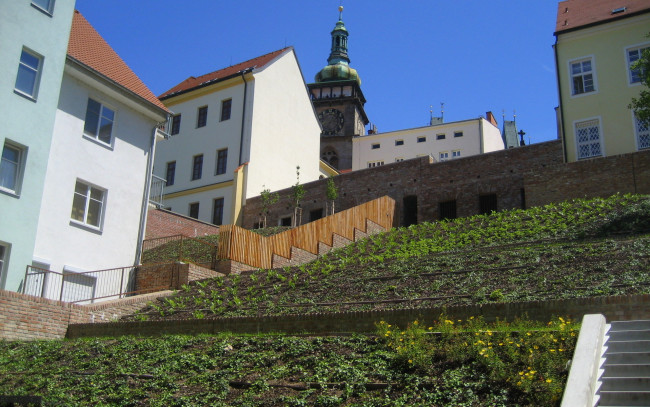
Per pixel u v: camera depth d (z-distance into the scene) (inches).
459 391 390.9
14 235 856.9
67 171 983.6
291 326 602.5
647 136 1258.6
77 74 1013.2
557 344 420.5
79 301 871.1
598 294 569.9
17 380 556.1
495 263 758.5
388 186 1519.4
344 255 1104.2
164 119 1164.5
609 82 1320.1
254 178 1717.5
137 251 1082.1
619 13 1360.7
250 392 451.2
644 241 735.7
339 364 465.1
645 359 377.1
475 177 1405.0
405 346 461.1
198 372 508.1
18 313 717.9
